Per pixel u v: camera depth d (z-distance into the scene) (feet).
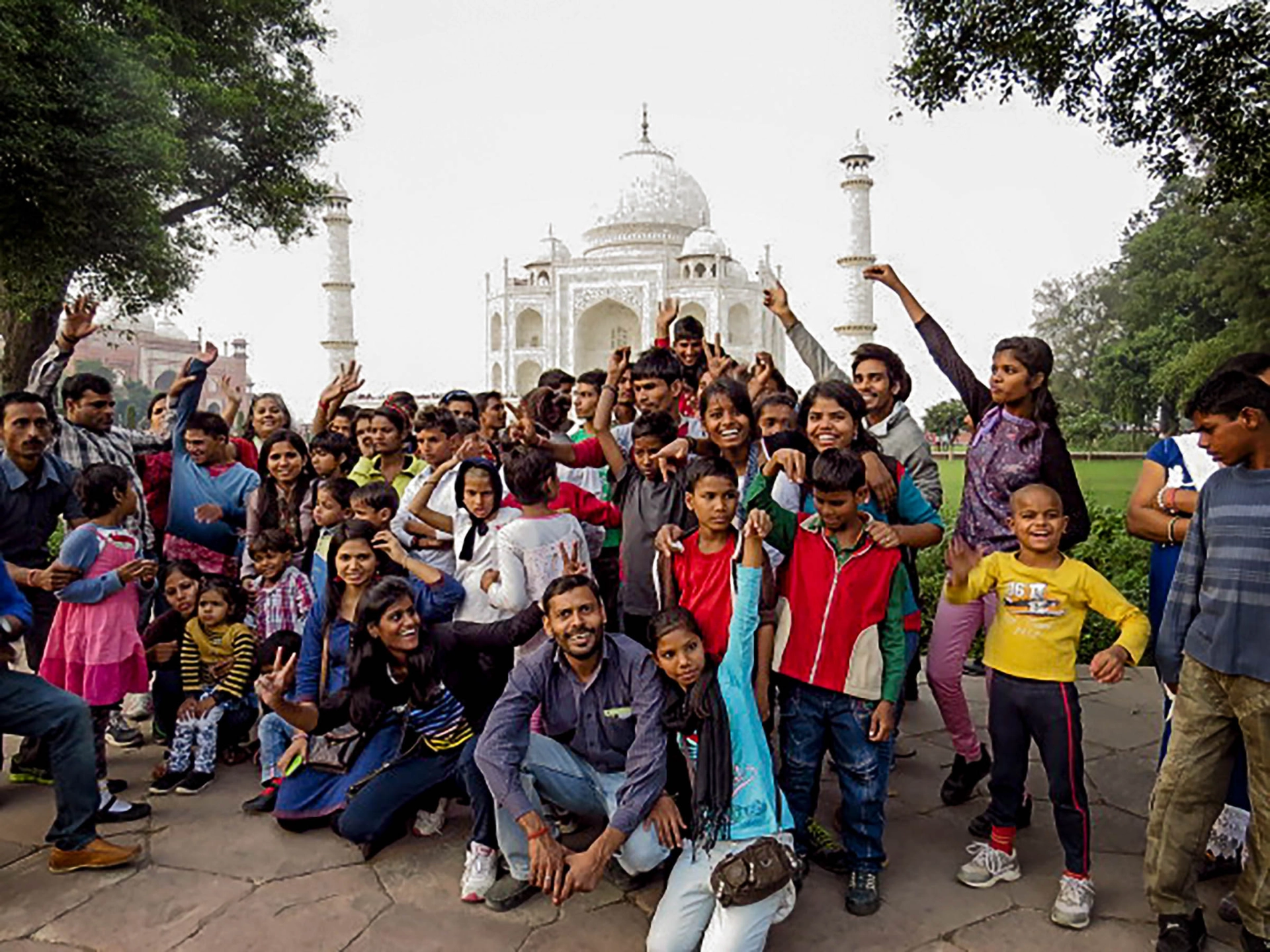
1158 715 19.26
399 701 13.84
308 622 15.52
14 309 44.83
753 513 11.05
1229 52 25.84
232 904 11.85
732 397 13.75
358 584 15.05
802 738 12.19
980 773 14.90
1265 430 10.24
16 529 16.72
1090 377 169.48
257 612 17.33
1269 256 73.41
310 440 19.80
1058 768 11.60
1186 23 25.75
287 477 18.98
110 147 35.65
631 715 11.69
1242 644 10.16
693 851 10.55
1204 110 27.53
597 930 11.25
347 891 12.23
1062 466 13.44
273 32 51.80
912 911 11.69
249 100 46.65
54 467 17.24
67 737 12.50
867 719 11.82
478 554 15.23
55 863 12.63
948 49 27.71
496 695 14.60
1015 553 12.83
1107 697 20.48
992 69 27.86
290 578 17.42
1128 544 30.17
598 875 10.21
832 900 11.98
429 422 17.39
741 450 14.03
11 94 33.09
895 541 11.63
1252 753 10.28
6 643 12.36
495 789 10.89
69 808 12.55
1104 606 11.63
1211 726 10.57
